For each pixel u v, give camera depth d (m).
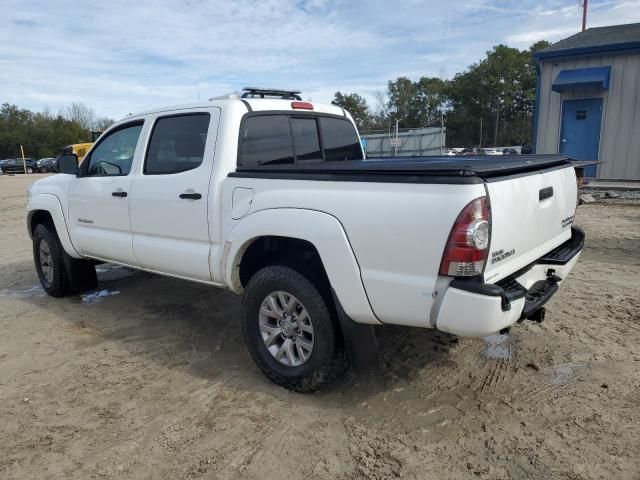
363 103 76.12
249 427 3.15
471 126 70.00
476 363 3.86
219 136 3.84
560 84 12.25
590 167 12.70
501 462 2.74
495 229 2.76
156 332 4.75
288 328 3.53
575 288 5.50
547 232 3.48
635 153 12.09
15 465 2.85
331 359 3.32
